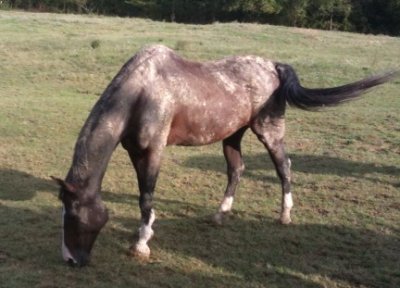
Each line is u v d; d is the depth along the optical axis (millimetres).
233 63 6051
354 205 7035
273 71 6242
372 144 9961
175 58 5578
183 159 8953
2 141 9531
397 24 40625
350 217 6633
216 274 5105
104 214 4914
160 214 6582
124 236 5879
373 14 41031
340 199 7258
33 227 5977
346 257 5566
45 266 5082
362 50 20828
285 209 6367
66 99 13148
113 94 5051
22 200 6809
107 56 17344
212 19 42062
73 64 16703
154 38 20828
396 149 9617
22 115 11281
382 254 5625
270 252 5633
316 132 10859
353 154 9352
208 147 9750
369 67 16562
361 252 5688
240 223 6398
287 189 6367
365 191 7555
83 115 11641
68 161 8625
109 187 7512
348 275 5176
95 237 4953
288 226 6336
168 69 5379
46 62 16859
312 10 41250
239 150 6504
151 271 5117
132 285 4828
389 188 7688
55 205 6691
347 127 11086
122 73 5195
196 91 5512
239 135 6406
